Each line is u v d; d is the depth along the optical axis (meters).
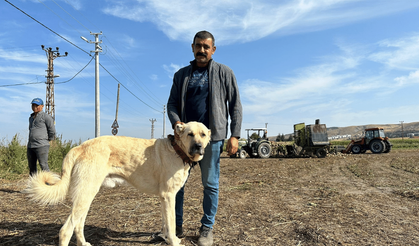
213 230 3.53
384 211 4.39
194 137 2.81
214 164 3.14
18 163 8.67
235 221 3.89
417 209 4.53
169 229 2.82
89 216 4.11
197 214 4.28
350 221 3.85
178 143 2.91
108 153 2.85
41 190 2.64
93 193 2.72
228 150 3.20
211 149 3.11
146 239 3.24
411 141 50.53
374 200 5.22
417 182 7.27
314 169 10.80
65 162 2.79
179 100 3.36
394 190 6.24
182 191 3.34
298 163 13.56
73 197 2.67
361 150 22.11
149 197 5.38
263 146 17.75
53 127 6.25
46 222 3.81
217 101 3.18
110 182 2.93
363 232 3.39
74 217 2.63
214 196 3.14
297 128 18.77
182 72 3.35
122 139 2.99
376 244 3.01
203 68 3.29
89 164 2.72
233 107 3.30
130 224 3.75
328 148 17.91
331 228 3.54
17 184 6.83
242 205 4.82
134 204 4.81
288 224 3.74
